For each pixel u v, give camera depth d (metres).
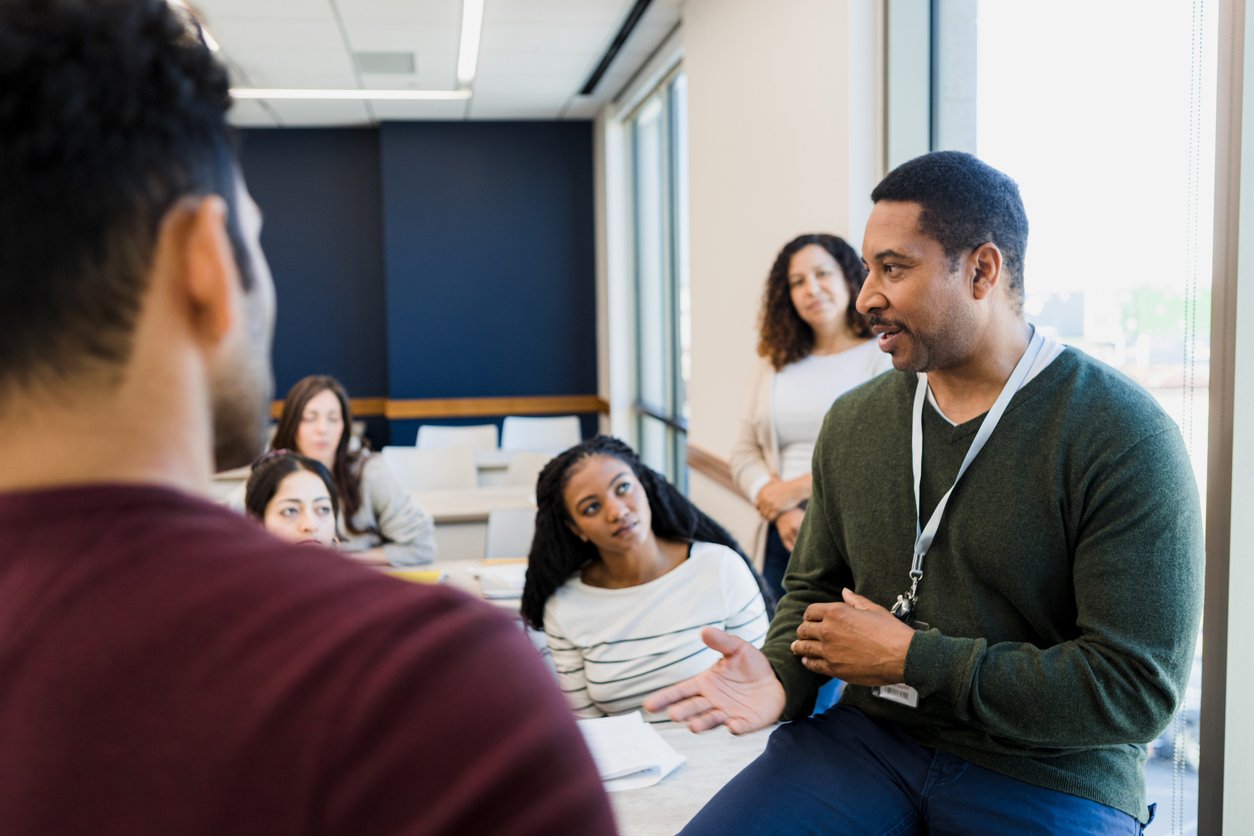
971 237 1.28
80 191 0.40
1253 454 1.75
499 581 3.32
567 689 2.39
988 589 1.32
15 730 0.40
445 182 8.57
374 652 0.40
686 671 2.32
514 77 6.93
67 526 0.42
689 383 5.80
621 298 8.23
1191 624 1.20
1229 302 1.75
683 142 6.59
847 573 1.58
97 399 0.42
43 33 0.40
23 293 0.41
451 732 0.39
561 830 0.39
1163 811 1.99
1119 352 2.19
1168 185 2.01
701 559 2.40
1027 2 2.61
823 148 3.64
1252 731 1.78
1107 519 1.21
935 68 3.30
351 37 5.74
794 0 3.90
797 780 1.36
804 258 2.87
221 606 0.41
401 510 3.59
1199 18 1.88
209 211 0.44
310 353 8.81
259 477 2.74
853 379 2.85
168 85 0.43
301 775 0.38
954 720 1.33
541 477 2.38
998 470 1.29
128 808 0.39
